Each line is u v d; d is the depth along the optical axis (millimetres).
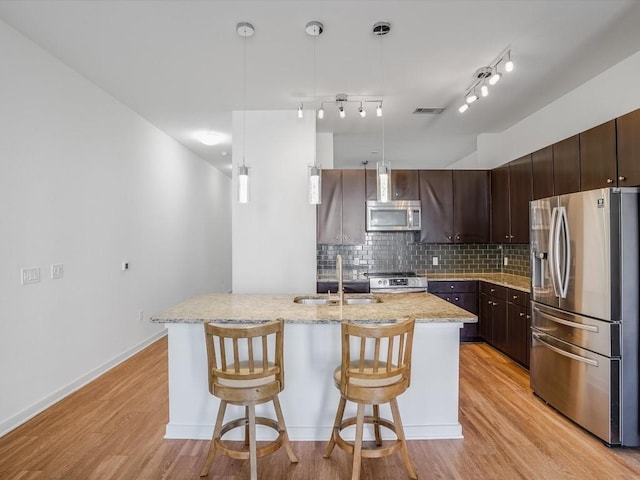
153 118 4340
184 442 2389
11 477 2027
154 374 3500
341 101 3803
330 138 4922
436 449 2303
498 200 4594
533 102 3877
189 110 4086
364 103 3895
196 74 3223
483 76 3221
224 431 2139
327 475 2061
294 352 2441
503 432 2492
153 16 2400
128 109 4000
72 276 3125
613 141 2592
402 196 4805
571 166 3080
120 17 2412
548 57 2930
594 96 3295
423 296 3000
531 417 2691
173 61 3000
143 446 2338
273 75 3242
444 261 5066
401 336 1944
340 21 2447
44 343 2811
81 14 2379
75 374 3148
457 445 2346
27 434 2455
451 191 4820
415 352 2441
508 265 4902
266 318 2248
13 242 2549
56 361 2932
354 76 3258
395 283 4414
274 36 2627
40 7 2303
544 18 2422
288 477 2041
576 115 3521
